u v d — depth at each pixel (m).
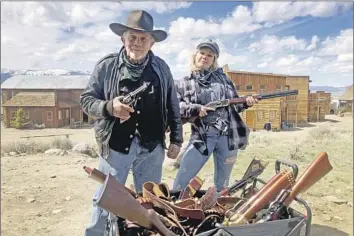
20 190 5.78
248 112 28.53
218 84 3.93
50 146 12.21
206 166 7.97
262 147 11.96
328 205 5.05
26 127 36.50
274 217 2.33
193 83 3.88
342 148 11.59
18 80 41.50
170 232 2.04
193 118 3.80
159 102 2.99
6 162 8.46
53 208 4.96
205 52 3.81
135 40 2.79
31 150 11.10
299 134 22.58
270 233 2.16
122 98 2.70
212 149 3.89
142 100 2.89
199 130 3.83
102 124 2.94
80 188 6.00
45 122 38.00
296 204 4.99
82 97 2.95
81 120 40.94
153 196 2.34
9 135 27.20
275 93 4.01
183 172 3.87
